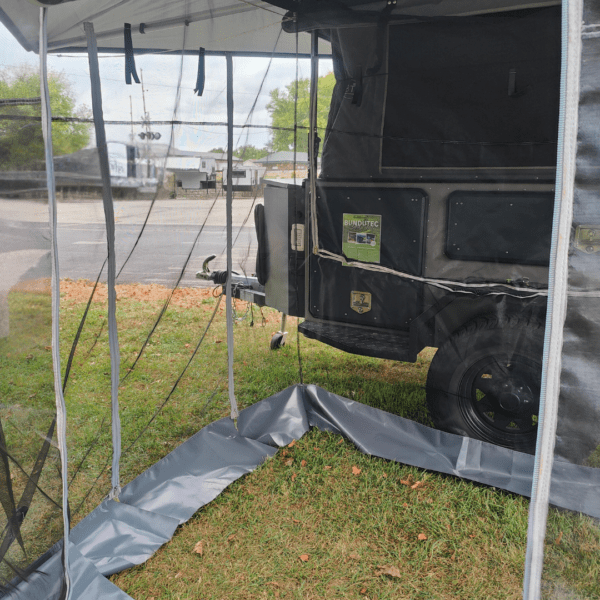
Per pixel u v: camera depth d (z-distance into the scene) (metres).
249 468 2.82
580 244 1.17
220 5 2.66
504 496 2.52
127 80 2.38
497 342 2.54
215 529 2.37
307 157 3.10
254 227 3.34
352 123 2.89
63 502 1.71
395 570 2.09
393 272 2.88
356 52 2.79
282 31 2.98
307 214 3.17
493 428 2.69
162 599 1.98
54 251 1.60
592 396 1.18
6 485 1.54
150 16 2.36
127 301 3.27
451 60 2.52
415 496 2.57
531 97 2.35
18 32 1.52
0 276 1.51
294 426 3.21
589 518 1.20
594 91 1.13
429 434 2.88
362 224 2.95
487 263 2.56
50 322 1.63
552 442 1.23
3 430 1.53
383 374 3.58
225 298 3.41
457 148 2.55
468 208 2.57
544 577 1.25
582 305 1.18
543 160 2.36
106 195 2.43
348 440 3.09
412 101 2.66
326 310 3.20
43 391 1.63
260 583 2.06
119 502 2.49
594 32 1.12
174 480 2.66
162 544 2.26
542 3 2.27
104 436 3.07
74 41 2.20
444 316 2.71
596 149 1.14
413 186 2.72
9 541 1.55
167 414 3.35
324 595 2.00
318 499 2.58
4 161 1.51
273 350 4.00
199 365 3.66
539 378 2.47
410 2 2.58
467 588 2.01
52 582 1.68
